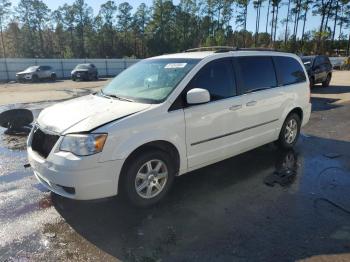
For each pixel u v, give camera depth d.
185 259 2.96
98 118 3.58
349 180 4.70
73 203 4.01
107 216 3.71
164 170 3.98
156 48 79.38
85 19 80.31
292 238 3.26
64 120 3.70
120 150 3.48
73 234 3.37
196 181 4.67
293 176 4.85
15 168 5.26
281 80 5.54
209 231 3.40
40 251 3.10
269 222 3.57
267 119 5.27
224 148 4.61
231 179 4.74
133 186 3.71
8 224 3.56
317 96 13.60
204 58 4.43
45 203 4.03
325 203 3.99
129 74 4.96
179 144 4.01
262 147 6.21
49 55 77.12
